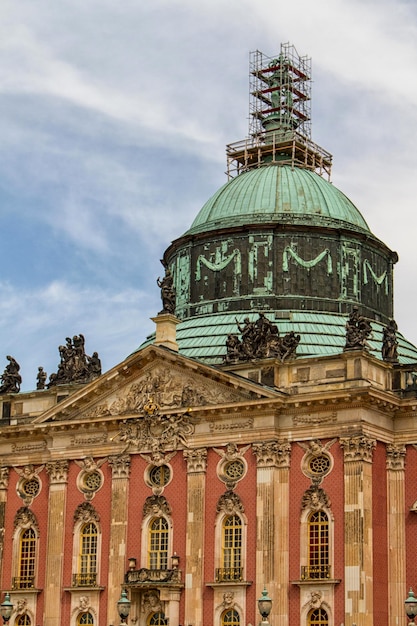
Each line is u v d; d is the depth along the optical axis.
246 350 102.94
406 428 98.75
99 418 107.56
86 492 107.75
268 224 117.56
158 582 100.19
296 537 96.94
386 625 95.00
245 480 99.69
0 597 110.56
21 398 115.81
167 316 107.06
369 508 95.12
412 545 96.25
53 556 107.81
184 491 102.56
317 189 123.56
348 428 96.12
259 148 131.00
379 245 122.69
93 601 104.56
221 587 98.25
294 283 116.75
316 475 97.00
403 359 112.81
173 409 104.00
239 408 100.31
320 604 94.31
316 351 108.19
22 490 112.88
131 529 104.44
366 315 118.94
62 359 115.19
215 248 120.38
